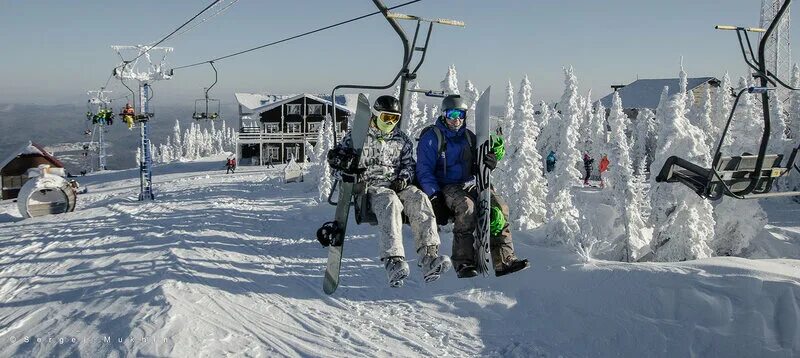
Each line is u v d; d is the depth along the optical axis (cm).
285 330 548
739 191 535
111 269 830
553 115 3572
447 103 559
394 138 566
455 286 670
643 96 5678
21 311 644
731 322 464
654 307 509
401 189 555
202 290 665
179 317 530
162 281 681
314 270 833
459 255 549
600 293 554
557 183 1241
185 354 457
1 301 709
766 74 489
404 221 555
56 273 864
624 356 475
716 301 484
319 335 538
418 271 765
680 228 1078
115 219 1756
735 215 1216
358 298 672
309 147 3862
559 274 619
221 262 871
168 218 1633
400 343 520
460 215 539
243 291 693
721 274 512
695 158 1112
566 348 495
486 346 510
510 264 551
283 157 6362
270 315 597
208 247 1016
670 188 1100
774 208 2270
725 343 453
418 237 512
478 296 626
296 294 693
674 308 500
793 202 2336
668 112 1139
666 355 464
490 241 563
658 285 527
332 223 587
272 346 501
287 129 6419
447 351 500
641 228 1185
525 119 1198
